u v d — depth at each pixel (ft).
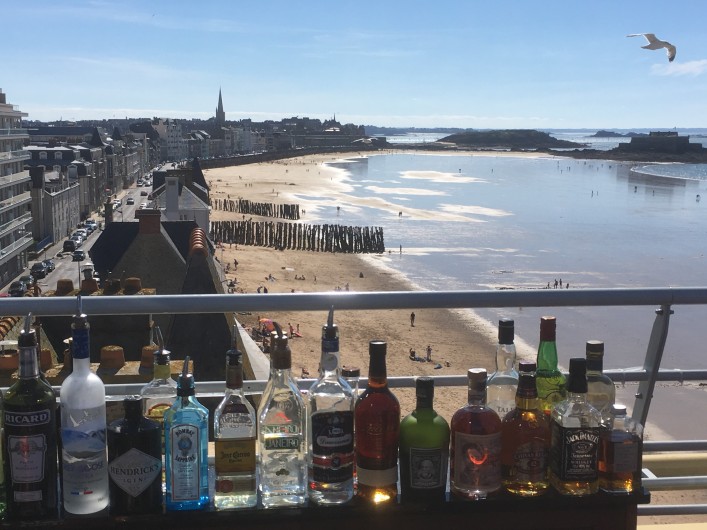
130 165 507.71
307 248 240.53
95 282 44.14
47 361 27.76
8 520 10.53
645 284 178.81
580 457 11.07
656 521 36.76
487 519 11.05
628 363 110.42
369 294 14.01
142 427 10.68
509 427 11.28
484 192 444.55
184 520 10.61
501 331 12.45
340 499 10.98
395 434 11.11
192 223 72.08
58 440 11.50
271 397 11.35
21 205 216.74
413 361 112.57
